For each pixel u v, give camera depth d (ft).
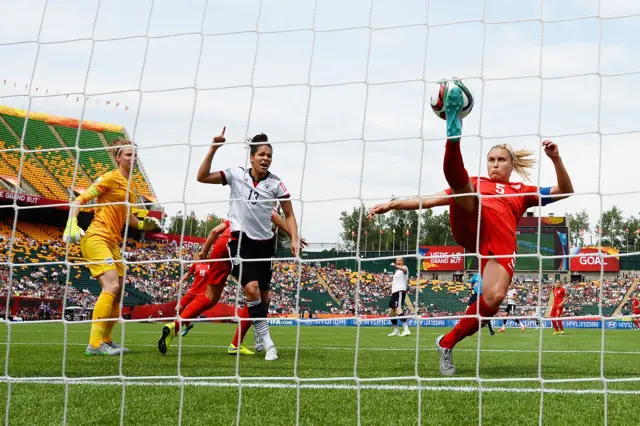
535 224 132.67
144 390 11.75
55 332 43.42
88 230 19.72
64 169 121.70
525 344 34.04
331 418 9.46
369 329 67.15
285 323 99.76
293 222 19.88
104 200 19.69
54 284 90.68
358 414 9.14
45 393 11.36
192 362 17.46
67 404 10.22
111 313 20.30
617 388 12.60
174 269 104.63
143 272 100.58
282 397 11.15
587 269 131.44
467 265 139.33
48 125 125.18
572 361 20.35
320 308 110.83
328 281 114.93
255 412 9.87
